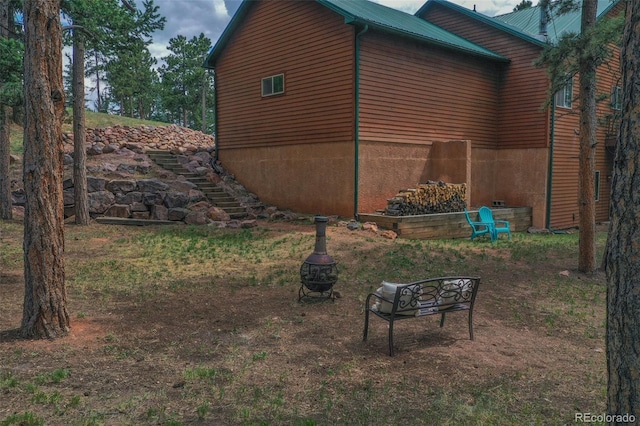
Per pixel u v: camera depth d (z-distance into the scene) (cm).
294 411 354
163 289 702
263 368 435
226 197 1556
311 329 547
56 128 502
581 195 930
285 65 1519
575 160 1769
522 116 1692
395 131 1399
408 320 592
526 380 421
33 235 494
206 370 421
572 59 956
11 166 1555
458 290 518
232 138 1766
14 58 964
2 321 547
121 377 408
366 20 1238
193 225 1316
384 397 381
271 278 775
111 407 354
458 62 1586
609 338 216
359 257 955
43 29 486
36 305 497
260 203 1605
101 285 713
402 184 1438
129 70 4669
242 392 384
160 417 340
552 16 987
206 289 706
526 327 584
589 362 470
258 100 1638
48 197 497
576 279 877
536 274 900
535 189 1678
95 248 998
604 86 1842
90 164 1529
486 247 1171
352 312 618
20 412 342
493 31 1755
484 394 389
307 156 1461
